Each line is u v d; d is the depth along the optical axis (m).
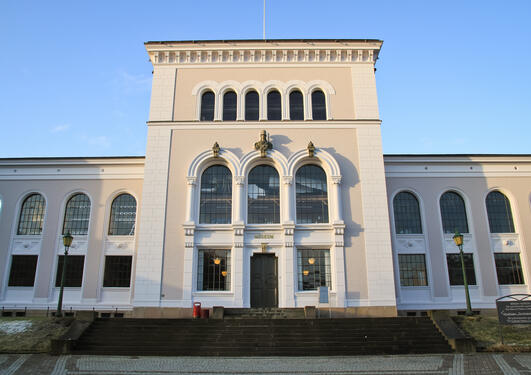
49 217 29.52
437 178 30.31
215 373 15.08
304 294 24.56
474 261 28.91
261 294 24.94
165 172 26.64
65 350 18.14
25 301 28.02
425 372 15.02
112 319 21.11
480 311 27.92
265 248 25.28
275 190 26.69
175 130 27.50
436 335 19.61
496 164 30.66
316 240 25.45
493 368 15.40
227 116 28.33
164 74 28.84
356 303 24.36
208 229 25.61
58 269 28.69
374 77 28.89
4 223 29.47
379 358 17.30
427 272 28.59
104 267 28.50
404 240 29.19
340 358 17.34
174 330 20.06
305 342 18.86
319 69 29.03
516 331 20.39
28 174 30.36
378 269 24.91
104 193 29.88
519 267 28.95
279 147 27.03
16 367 15.94
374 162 26.83
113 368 15.76
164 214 25.81
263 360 17.03
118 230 29.36
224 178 26.97
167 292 24.52
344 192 26.27
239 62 29.03
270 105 28.59
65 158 30.45
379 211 25.91
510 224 29.83
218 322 20.80
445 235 29.38
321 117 28.30
